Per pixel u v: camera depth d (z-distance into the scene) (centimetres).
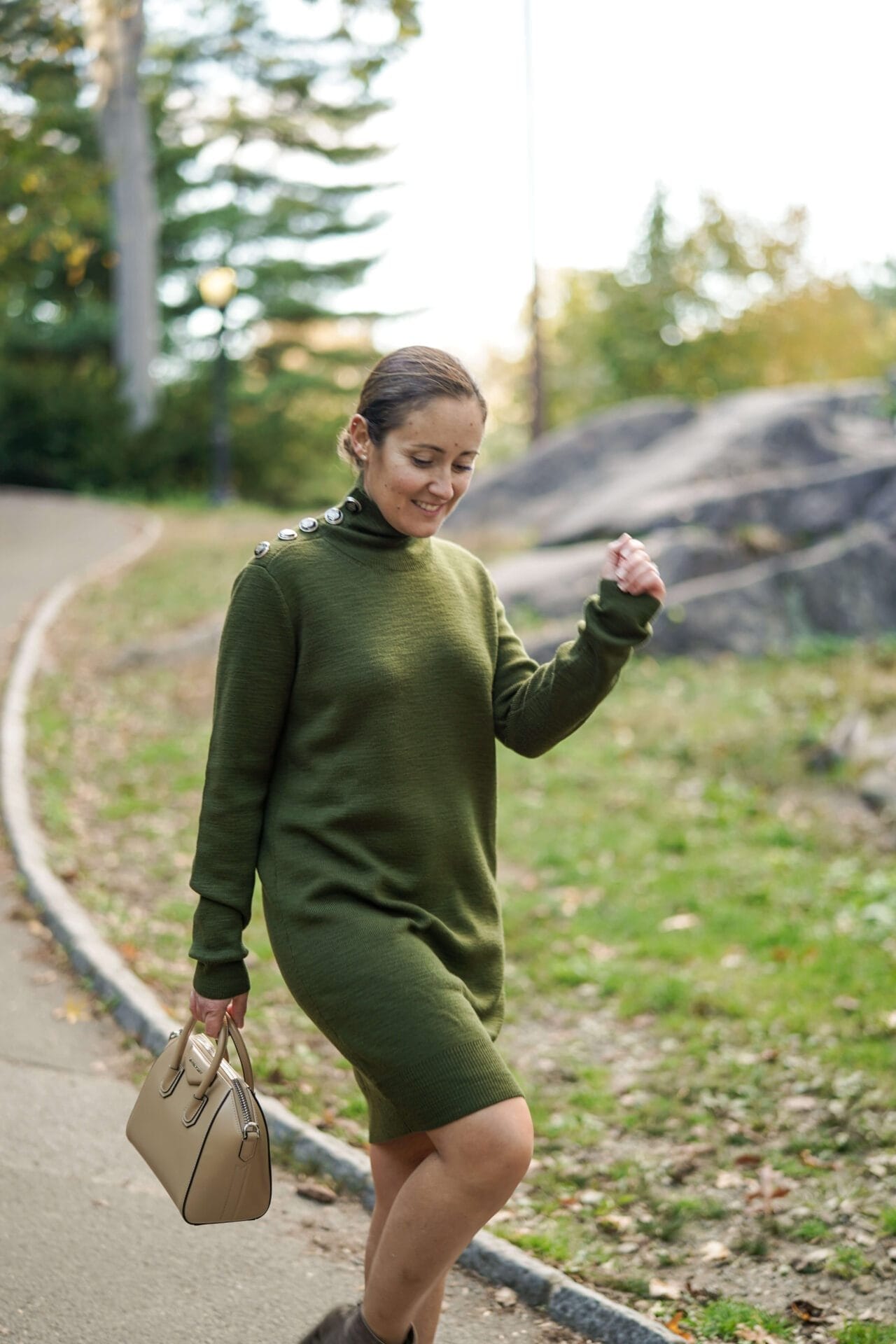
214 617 1191
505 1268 320
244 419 3569
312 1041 460
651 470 1407
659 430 1554
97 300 3316
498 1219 351
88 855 636
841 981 515
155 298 2812
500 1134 208
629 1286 317
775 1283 319
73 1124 387
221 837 232
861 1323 294
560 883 656
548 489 1538
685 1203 356
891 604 1188
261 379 3866
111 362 3250
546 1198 367
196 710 935
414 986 216
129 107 2684
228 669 231
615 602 233
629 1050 473
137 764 800
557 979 538
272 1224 341
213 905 232
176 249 3688
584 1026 496
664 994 509
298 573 230
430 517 235
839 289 3534
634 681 1037
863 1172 369
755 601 1132
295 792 232
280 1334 291
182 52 2919
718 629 1105
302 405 3809
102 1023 462
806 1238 337
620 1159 389
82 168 1249
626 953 564
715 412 1537
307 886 226
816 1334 296
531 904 622
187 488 2766
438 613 239
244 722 230
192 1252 322
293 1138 380
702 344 3362
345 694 227
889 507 1260
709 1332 297
